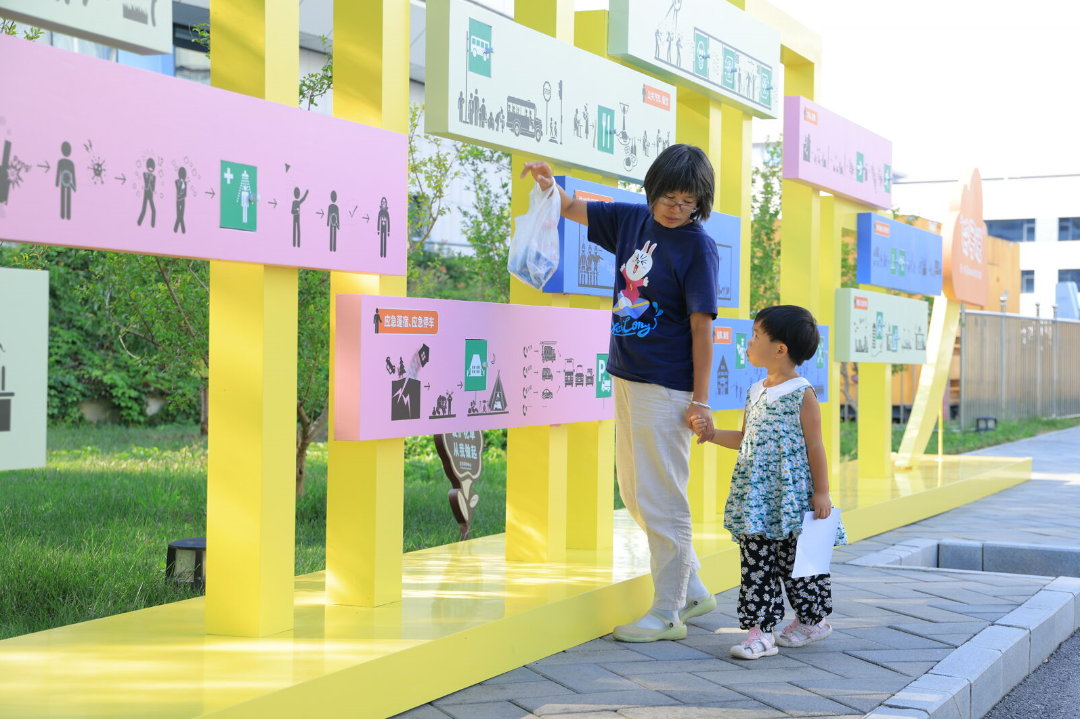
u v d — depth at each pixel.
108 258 6.73
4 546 5.43
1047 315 29.20
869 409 8.45
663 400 3.94
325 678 2.92
